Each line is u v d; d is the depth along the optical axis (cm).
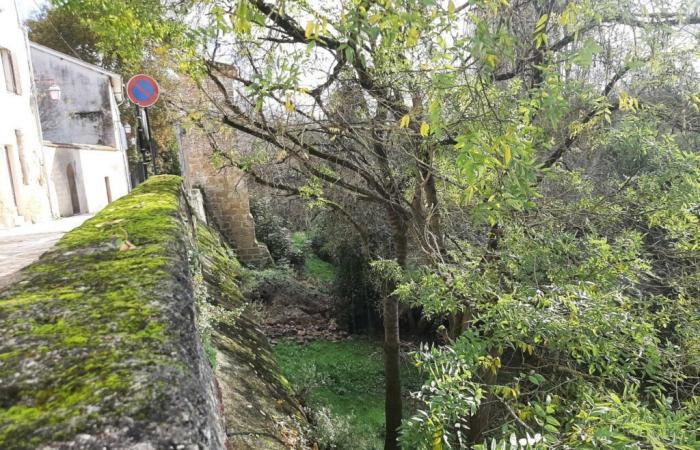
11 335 113
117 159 2380
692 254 444
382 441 777
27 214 1375
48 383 95
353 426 737
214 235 1252
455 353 282
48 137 2023
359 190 621
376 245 1026
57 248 192
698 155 435
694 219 416
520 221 419
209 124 642
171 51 476
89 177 2050
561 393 340
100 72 2205
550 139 414
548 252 384
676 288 432
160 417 88
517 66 443
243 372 448
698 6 369
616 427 199
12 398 90
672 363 331
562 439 197
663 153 457
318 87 500
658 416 219
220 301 669
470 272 416
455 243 606
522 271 400
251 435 321
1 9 1349
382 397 970
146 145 1166
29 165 1423
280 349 1149
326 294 1484
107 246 196
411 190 626
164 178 522
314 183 671
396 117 505
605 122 503
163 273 160
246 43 485
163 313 128
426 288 425
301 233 1947
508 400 309
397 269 577
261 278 1377
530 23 436
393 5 228
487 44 221
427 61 419
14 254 526
